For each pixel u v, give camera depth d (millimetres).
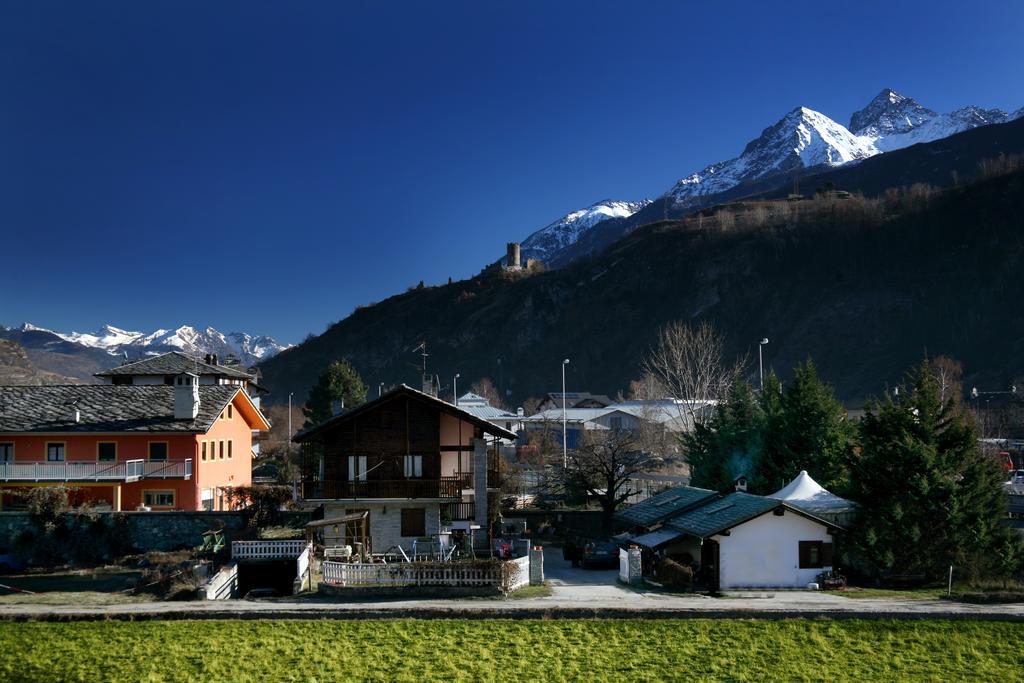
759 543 39562
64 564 47250
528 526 60594
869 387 164875
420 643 31531
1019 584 39219
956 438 41969
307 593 37812
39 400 59719
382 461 46562
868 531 40188
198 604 35656
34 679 28859
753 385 165125
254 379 89250
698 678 29000
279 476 79562
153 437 56656
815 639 31953
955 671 29609
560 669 29531
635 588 39406
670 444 91500
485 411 108062
